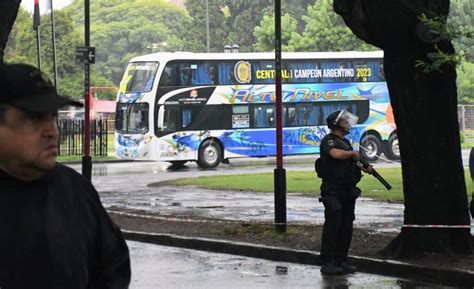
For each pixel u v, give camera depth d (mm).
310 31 67250
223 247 12922
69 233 2994
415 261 10516
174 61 35312
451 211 10719
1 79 2963
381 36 10570
